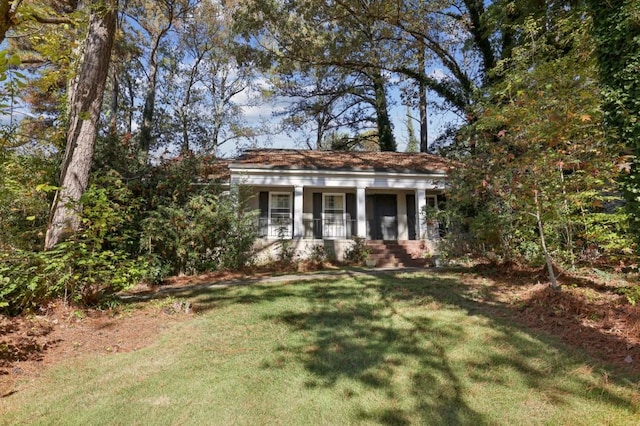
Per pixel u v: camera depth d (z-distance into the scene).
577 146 6.30
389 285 8.18
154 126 27.34
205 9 22.55
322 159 16.33
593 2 5.36
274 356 4.37
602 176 6.27
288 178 14.97
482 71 15.39
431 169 15.66
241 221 12.11
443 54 16.28
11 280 5.31
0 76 3.55
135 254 9.80
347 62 16.75
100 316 5.90
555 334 4.74
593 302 5.46
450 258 9.61
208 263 11.45
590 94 6.55
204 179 12.02
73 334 5.09
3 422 3.04
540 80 8.11
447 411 3.14
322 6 14.47
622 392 3.32
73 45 5.86
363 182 15.43
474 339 4.71
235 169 14.42
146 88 26.09
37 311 5.65
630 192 4.99
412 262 14.19
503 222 7.71
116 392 3.54
